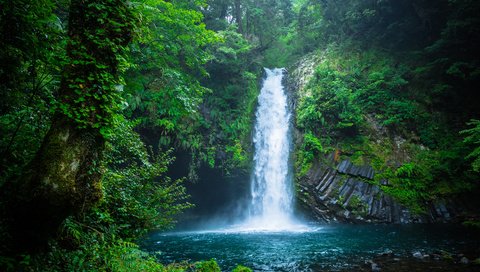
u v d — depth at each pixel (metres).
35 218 3.29
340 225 16.39
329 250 10.09
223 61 19.48
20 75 4.09
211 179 20.31
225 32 18.30
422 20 21.31
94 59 3.60
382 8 21.84
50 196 3.23
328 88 20.27
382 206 16.47
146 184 7.10
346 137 19.06
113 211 5.88
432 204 16.33
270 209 19.94
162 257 9.48
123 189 6.36
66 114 3.39
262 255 9.59
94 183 3.69
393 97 19.86
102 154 3.85
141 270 4.89
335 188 17.45
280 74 26.08
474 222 14.29
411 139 18.70
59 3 4.37
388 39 23.14
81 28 3.70
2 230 3.19
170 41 10.05
